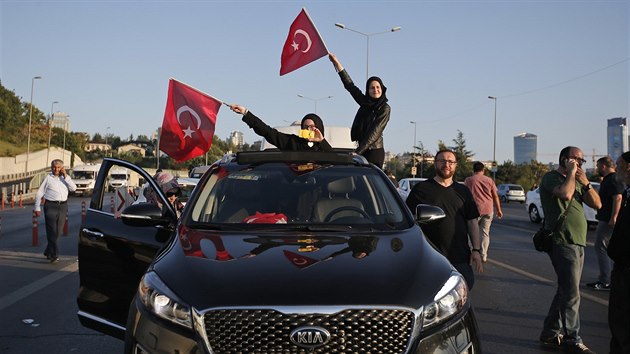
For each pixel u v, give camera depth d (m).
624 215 4.82
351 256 3.71
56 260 11.69
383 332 3.20
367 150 7.05
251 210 4.66
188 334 3.23
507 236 17.81
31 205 33.66
